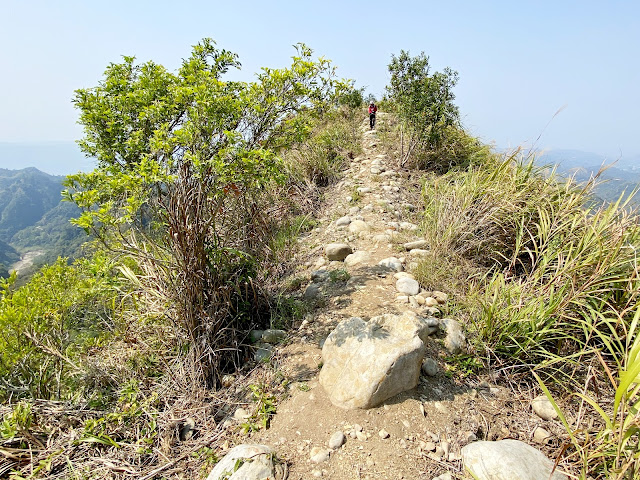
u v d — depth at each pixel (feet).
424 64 27.81
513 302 10.28
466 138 26.73
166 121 9.96
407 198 21.62
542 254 11.70
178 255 9.77
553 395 8.86
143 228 9.98
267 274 13.42
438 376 9.14
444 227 14.55
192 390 9.46
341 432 7.71
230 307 11.15
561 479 6.47
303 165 25.22
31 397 10.01
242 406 9.13
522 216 13.23
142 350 11.01
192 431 8.72
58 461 8.05
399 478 6.88
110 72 10.46
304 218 19.81
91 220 8.26
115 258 11.46
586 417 8.22
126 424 8.90
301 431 7.98
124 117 9.71
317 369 9.61
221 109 8.93
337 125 36.24
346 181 24.58
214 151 9.21
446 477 6.75
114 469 7.80
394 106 37.50
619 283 9.82
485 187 14.92
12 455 8.00
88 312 13.20
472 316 10.69
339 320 11.23
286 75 10.08
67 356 11.39
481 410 8.48
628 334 7.12
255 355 10.75
